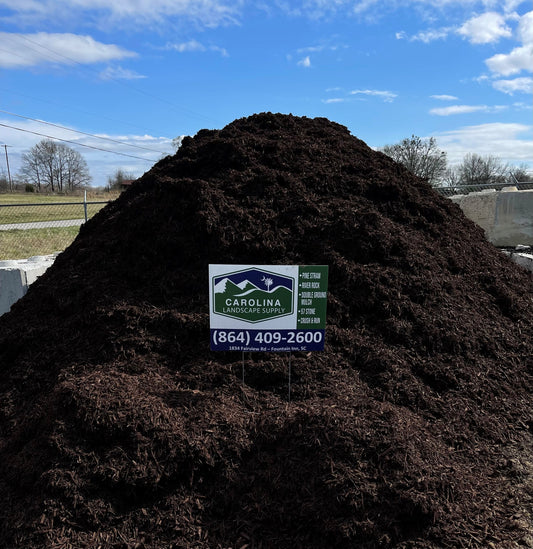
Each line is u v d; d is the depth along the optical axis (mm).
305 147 5930
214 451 2820
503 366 4078
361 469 2627
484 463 3088
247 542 2475
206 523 2572
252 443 2900
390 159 6539
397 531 2441
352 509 2467
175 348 3779
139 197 5430
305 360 3697
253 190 5109
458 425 3361
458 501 2650
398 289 4332
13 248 13438
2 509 2641
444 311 4320
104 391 3051
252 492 2682
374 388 3545
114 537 2471
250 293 3324
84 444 2756
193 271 4371
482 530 2518
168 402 3160
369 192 5500
